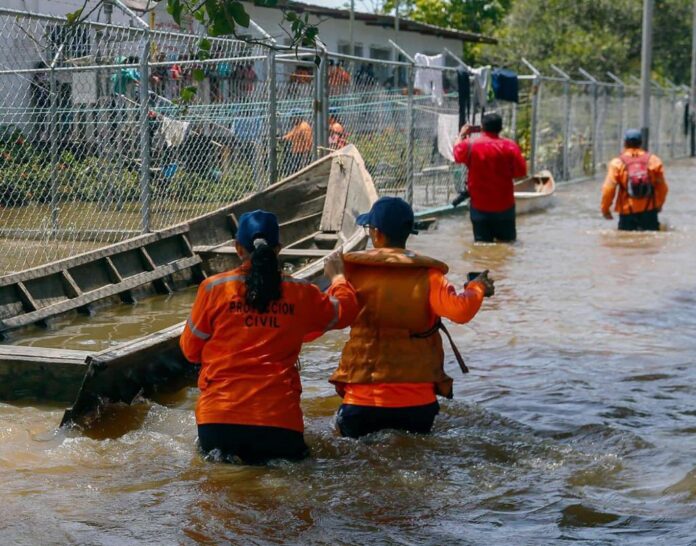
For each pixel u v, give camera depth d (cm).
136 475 573
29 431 646
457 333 953
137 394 713
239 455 588
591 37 4038
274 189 1284
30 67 1323
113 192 1273
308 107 1473
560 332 955
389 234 634
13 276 953
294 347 592
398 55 2912
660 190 1645
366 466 587
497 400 737
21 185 1288
